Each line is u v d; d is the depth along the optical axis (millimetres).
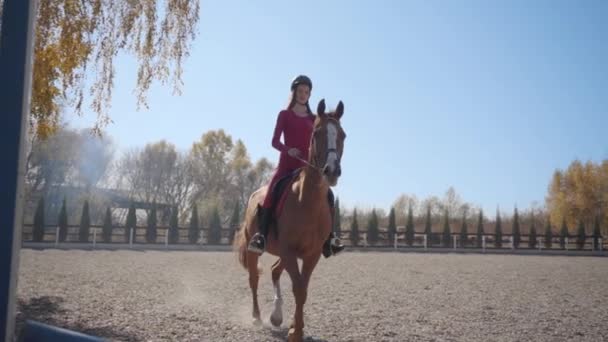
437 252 35344
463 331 6617
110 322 6535
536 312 8438
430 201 70562
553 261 25734
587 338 6406
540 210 60812
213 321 6879
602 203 54438
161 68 9445
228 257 22953
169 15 9438
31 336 3014
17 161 3236
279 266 6652
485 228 56344
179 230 37312
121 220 49469
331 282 12891
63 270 13844
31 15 3352
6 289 3172
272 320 6352
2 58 3273
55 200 42250
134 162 52031
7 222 3197
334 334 6254
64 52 8547
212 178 56188
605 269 19797
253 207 6840
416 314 7930
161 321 6703
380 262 22109
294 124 6262
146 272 14203
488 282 13625
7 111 3238
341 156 5492
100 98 9172
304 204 5516
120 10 9062
